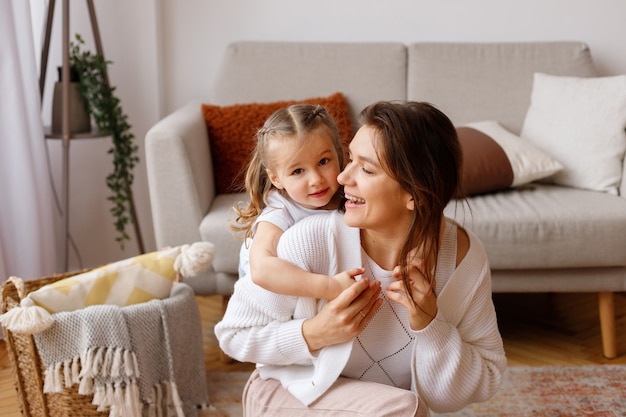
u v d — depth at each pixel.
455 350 1.18
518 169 2.71
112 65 3.33
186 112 2.94
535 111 3.00
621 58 3.44
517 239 2.44
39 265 2.85
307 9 3.43
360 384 1.19
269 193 1.43
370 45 3.20
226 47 3.20
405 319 1.22
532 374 2.45
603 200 2.61
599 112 2.81
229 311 1.27
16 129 2.73
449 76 3.13
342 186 1.40
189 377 2.19
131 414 1.97
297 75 3.13
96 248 3.46
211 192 2.79
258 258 1.23
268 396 1.26
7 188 2.77
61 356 1.97
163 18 3.41
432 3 3.42
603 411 2.22
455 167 1.12
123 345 1.98
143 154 3.42
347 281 1.15
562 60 3.16
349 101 3.12
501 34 3.43
